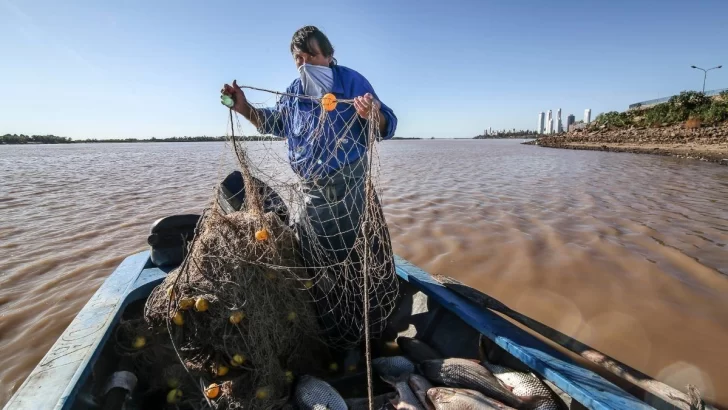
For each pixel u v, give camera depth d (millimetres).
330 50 2984
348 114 2951
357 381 3115
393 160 28922
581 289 5715
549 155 31875
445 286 3676
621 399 2244
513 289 5770
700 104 42312
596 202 11398
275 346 2611
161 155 45500
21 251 7711
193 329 2430
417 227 8906
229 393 2334
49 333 4863
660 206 10727
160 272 3680
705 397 3645
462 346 3379
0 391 3947
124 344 2730
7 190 15430
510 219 9477
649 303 5293
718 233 8070
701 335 4590
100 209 11477
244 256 2621
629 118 51344
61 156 44500
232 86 2957
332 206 3014
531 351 2695
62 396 2094
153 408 2678
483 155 34812
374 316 3193
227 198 3549
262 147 3275
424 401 2734
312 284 2980
